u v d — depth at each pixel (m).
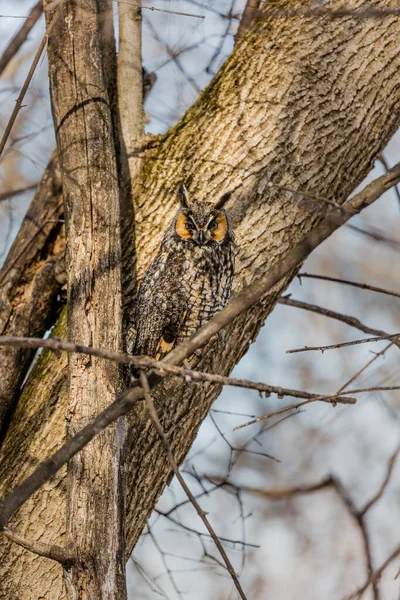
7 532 6.26
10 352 9.03
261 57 8.62
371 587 9.13
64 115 7.78
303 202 8.19
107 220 7.45
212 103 8.66
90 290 7.14
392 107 8.86
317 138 8.32
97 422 5.37
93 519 6.46
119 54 9.40
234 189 8.24
